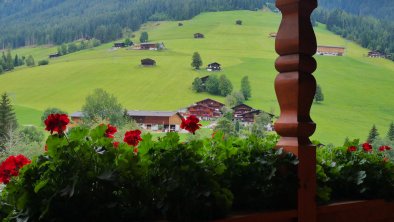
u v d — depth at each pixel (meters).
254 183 1.92
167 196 1.54
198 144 1.72
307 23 2.16
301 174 2.08
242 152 2.02
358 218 2.48
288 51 2.14
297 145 2.09
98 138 1.56
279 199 2.01
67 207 1.33
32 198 1.31
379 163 2.70
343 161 2.67
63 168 1.37
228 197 1.68
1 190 1.44
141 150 1.65
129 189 1.49
